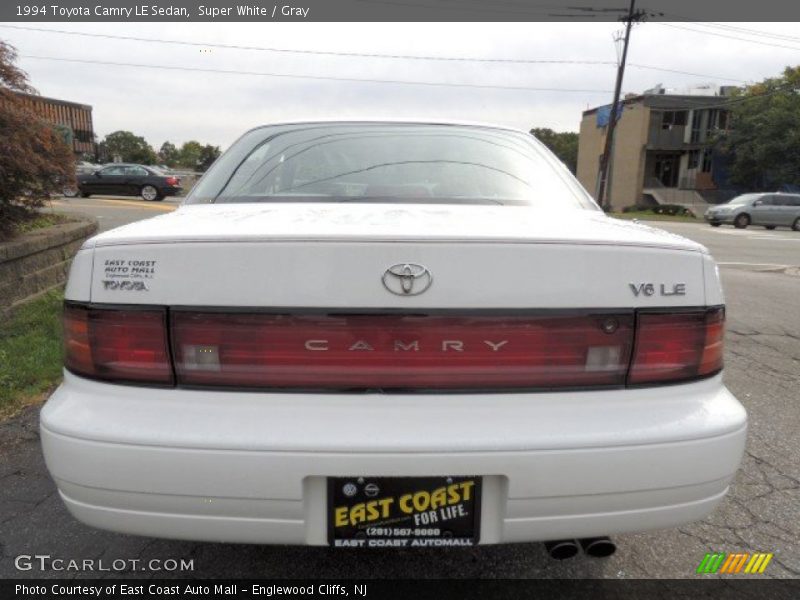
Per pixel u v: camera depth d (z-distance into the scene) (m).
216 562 2.10
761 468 2.81
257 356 1.51
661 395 1.60
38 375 3.51
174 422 1.49
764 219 21.61
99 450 1.49
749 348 4.85
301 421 1.50
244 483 1.48
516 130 2.89
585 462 1.52
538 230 1.64
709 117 37.00
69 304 1.60
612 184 38.88
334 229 1.56
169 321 1.51
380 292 1.49
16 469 2.64
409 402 1.52
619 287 1.56
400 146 2.59
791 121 31.75
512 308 1.52
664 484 1.57
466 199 2.29
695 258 1.63
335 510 1.54
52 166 4.75
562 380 1.55
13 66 4.69
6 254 4.38
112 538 2.21
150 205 17.28
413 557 2.15
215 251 1.50
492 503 1.57
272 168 2.46
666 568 2.10
